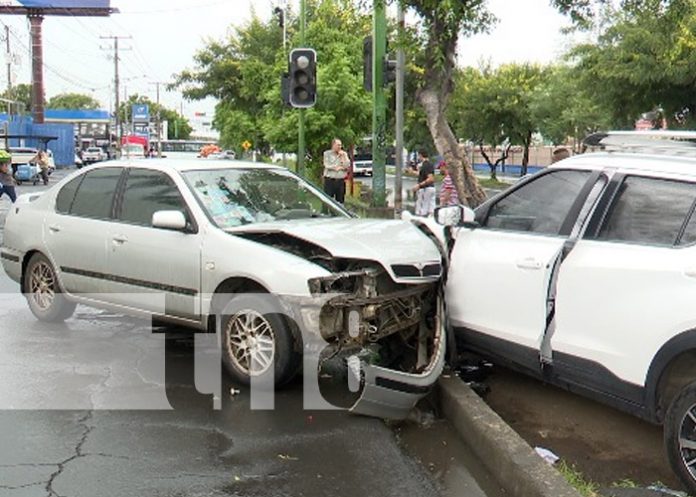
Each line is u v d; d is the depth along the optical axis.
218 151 58.38
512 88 46.28
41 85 60.62
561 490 4.11
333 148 18.12
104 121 96.75
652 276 4.54
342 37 24.00
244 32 38.56
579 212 5.18
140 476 4.59
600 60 24.52
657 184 4.82
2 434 5.19
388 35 15.51
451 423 5.61
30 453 4.89
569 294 5.01
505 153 52.12
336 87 22.09
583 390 5.06
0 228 16.92
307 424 5.49
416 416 5.77
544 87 42.09
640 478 4.67
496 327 5.61
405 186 36.72
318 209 7.30
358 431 5.39
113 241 7.07
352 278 5.84
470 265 5.88
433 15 9.30
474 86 47.22
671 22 11.43
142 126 85.44
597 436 5.30
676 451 4.30
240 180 7.11
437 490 4.54
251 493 4.42
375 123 15.80
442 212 5.96
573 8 10.38
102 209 7.38
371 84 15.42
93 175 7.63
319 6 26.75
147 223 6.93
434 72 9.69
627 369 4.63
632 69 23.36
